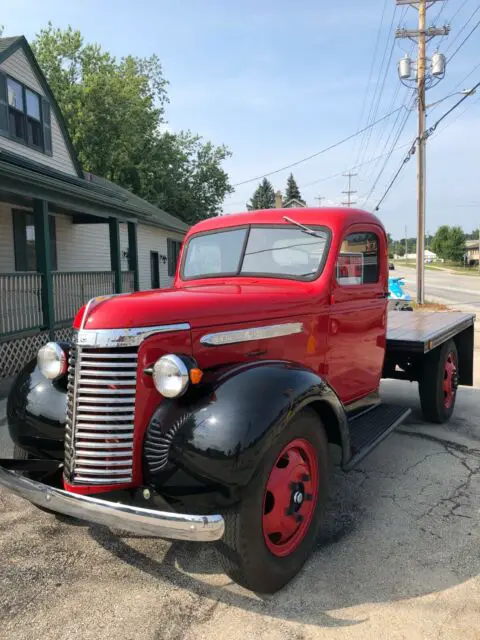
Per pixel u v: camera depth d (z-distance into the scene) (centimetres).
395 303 1534
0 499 396
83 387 261
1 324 899
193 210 3547
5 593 282
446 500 387
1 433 537
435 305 2177
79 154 2816
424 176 2136
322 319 371
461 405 656
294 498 288
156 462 259
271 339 329
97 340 258
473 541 329
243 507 251
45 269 1027
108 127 2820
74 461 261
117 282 1387
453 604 270
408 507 376
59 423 308
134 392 261
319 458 308
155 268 2125
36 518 366
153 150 3172
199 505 252
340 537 337
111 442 260
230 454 247
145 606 271
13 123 1361
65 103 2722
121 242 1814
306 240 388
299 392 278
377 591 281
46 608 270
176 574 300
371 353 445
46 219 1038
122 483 260
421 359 555
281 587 282
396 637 247
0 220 1273
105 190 1348
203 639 247
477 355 1005
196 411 259
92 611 267
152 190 3231
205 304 296
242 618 261
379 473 437
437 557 312
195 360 280
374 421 422
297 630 252
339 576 295
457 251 9094
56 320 1095
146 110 3197
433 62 1994
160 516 234
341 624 256
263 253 400
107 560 313
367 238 427
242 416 255
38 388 325
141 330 262
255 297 328
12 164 965
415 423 573
